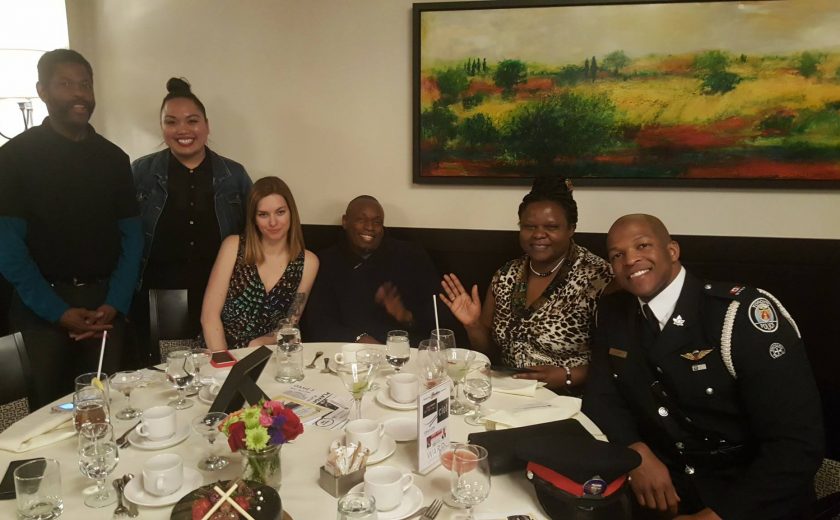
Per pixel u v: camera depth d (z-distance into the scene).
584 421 1.66
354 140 3.42
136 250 2.85
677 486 1.78
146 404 1.75
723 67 2.97
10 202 2.52
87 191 2.65
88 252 2.68
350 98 3.38
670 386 1.76
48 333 2.62
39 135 2.58
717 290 1.70
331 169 3.47
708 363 1.70
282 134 3.48
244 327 2.62
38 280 2.57
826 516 1.45
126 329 3.24
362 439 1.40
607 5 3.02
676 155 3.08
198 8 3.45
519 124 3.20
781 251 3.05
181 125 2.94
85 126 2.69
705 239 3.12
